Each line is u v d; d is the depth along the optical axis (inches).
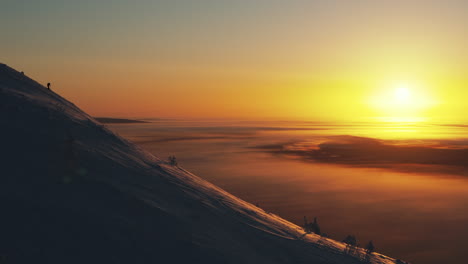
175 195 514.9
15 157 433.7
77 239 335.3
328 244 595.8
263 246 462.9
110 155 553.0
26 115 552.4
